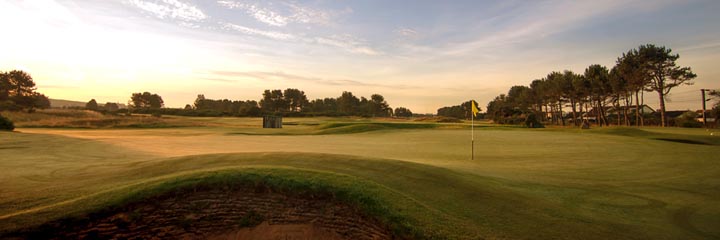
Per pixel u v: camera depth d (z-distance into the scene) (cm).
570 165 1501
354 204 693
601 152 1945
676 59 5653
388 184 859
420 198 804
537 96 10800
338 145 2361
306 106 18838
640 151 1977
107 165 1172
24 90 9006
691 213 855
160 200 693
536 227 718
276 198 713
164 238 643
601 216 815
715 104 6044
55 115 7288
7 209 689
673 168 1428
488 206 818
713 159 1666
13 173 1045
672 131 3572
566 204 894
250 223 670
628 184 1130
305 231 654
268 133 3894
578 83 7669
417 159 1636
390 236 628
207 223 669
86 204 665
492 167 1413
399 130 4325
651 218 815
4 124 3241
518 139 2836
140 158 1513
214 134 3591
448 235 620
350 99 18050
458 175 1061
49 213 633
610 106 8338
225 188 727
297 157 1074
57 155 1598
